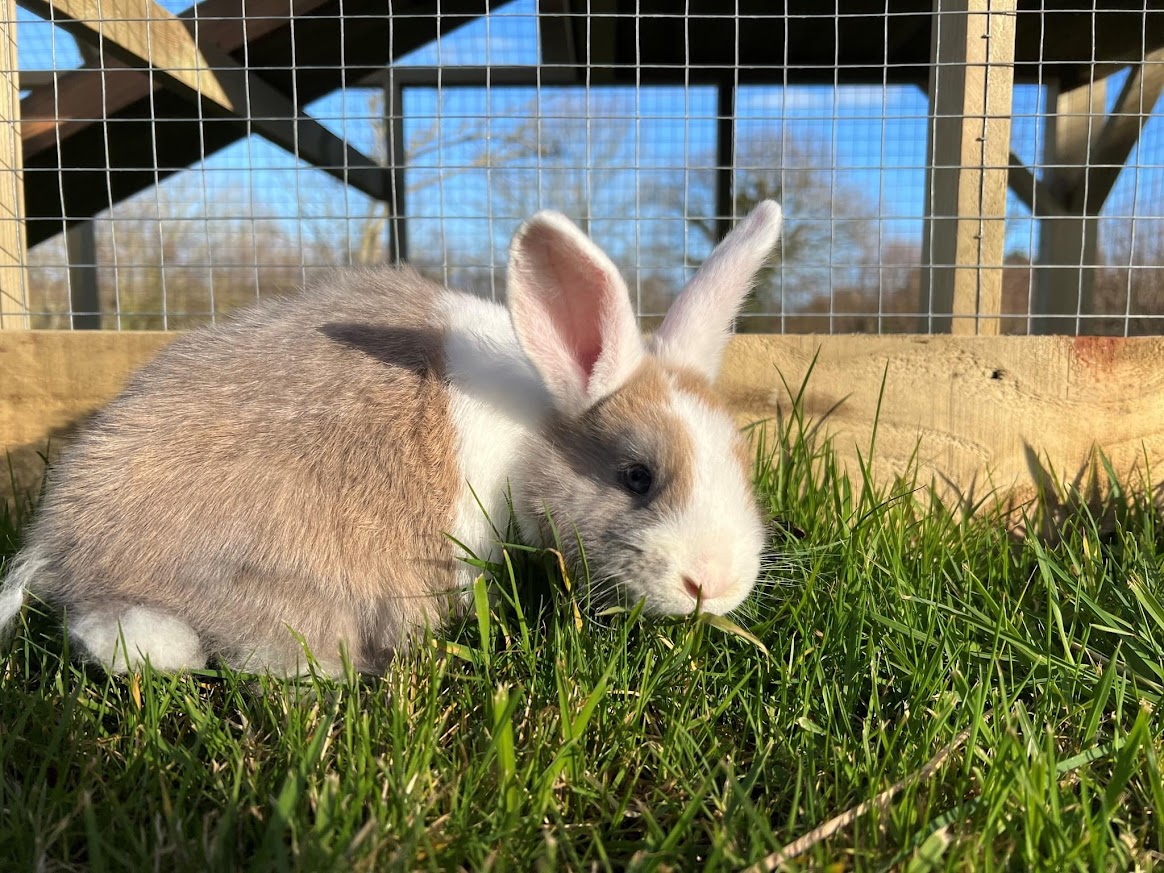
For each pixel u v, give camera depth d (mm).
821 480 439
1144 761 228
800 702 262
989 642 298
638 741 248
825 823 200
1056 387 430
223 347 331
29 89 698
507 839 198
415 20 830
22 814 206
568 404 327
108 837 201
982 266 471
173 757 228
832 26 943
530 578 329
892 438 440
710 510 299
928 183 515
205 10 685
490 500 329
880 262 489
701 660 287
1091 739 240
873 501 381
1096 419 431
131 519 299
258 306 364
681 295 371
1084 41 801
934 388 437
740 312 387
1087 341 427
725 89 1149
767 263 425
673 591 291
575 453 325
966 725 251
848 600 305
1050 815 199
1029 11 478
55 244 1149
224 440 304
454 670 289
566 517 318
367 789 208
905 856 188
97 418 335
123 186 848
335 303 347
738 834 208
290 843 198
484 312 352
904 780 217
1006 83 478
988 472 437
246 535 296
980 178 481
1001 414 434
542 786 214
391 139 565
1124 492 424
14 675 282
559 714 244
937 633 302
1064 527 400
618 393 324
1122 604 315
